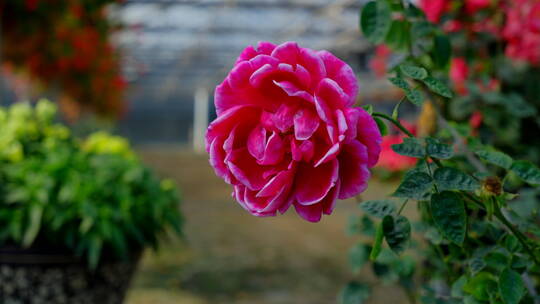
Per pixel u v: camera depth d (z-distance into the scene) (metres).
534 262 0.52
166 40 7.17
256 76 0.44
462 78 1.02
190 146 12.88
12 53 2.64
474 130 0.90
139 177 1.12
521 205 0.64
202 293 1.57
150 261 1.92
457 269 0.66
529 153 0.91
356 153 0.43
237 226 2.74
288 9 5.64
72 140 1.37
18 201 1.02
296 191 0.44
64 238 1.01
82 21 2.87
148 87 12.47
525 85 0.98
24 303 1.00
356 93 0.44
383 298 1.49
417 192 0.48
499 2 0.97
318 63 0.44
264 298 1.54
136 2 5.30
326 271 1.86
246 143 0.46
